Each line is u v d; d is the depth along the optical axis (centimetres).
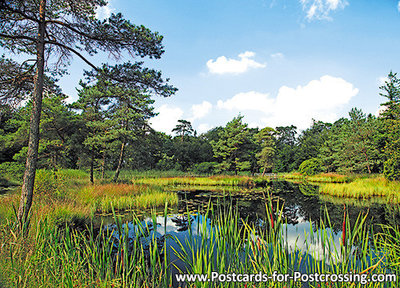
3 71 557
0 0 475
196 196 1350
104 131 1541
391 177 1510
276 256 244
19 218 473
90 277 273
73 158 1723
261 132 3547
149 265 390
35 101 528
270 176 3581
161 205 1019
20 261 281
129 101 751
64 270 270
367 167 2644
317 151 4169
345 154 2791
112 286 269
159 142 1969
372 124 2592
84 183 1440
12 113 625
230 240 278
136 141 1730
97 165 1734
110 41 612
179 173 2786
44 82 658
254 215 827
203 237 250
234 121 3203
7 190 1305
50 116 1341
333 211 943
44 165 1362
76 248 358
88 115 1448
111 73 648
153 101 1708
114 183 1446
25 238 345
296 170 4412
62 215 670
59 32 620
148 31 626
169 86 700
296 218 822
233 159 3384
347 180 2431
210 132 4938
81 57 627
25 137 1365
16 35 550
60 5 584
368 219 786
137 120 1662
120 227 278
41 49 547
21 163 1437
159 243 532
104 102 1448
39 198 745
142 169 2714
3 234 349
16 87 580
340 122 4947
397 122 1695
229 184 2100
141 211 895
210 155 3716
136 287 273
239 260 282
